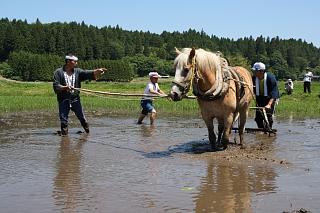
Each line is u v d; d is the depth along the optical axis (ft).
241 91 32.53
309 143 36.29
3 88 160.25
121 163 27.73
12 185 22.16
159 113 66.85
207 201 19.52
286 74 532.73
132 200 19.67
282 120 57.57
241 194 20.65
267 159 28.99
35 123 50.93
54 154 30.71
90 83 212.64
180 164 27.48
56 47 503.61
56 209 18.38
